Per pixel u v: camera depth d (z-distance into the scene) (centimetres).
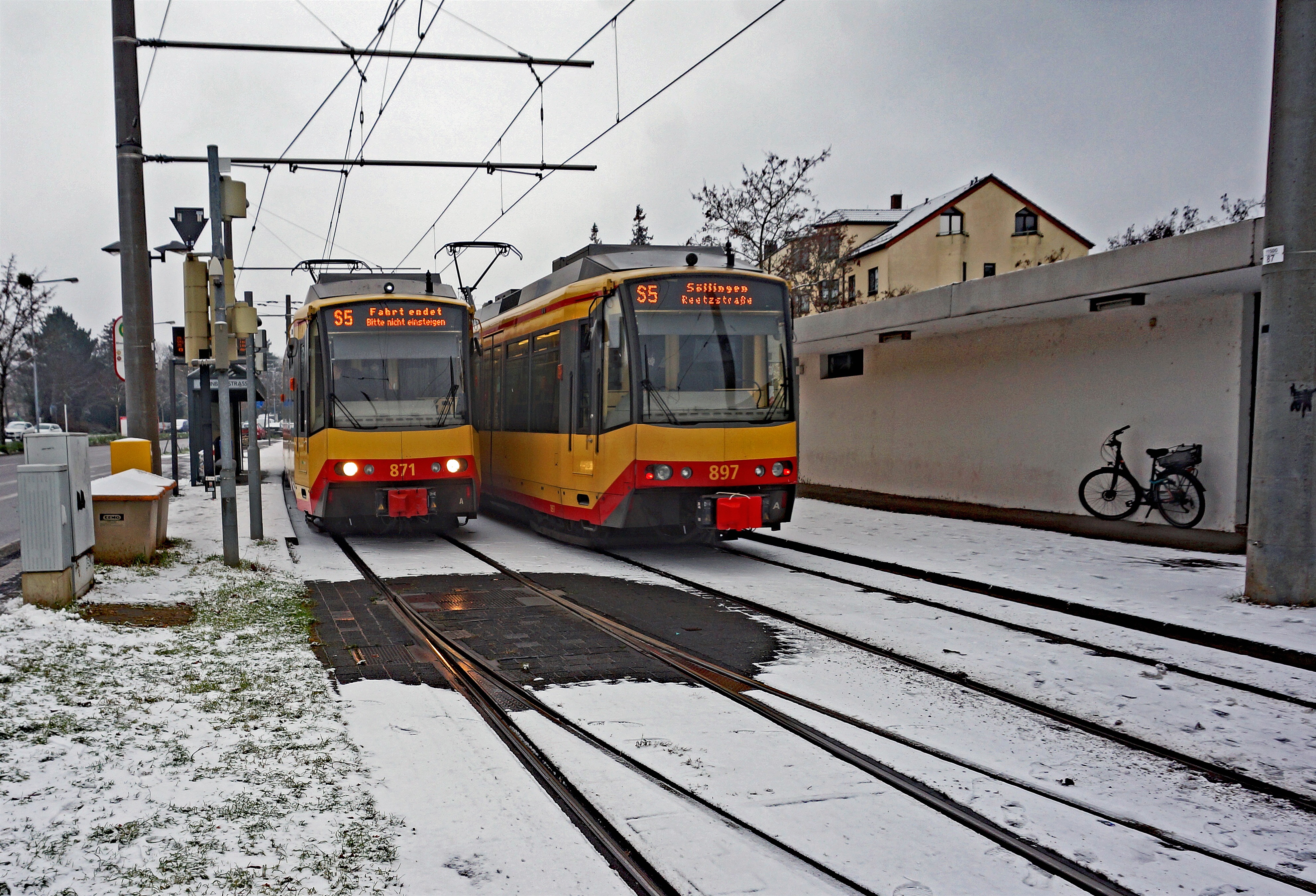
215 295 1047
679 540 1315
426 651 693
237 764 439
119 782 406
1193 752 501
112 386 8806
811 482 2225
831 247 3538
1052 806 430
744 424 1104
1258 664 668
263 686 570
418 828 387
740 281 1140
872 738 515
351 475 1246
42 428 5538
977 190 4828
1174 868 372
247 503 1927
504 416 1562
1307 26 798
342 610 848
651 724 535
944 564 1052
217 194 1059
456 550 1265
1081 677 636
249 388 1280
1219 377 1236
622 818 408
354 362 1276
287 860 348
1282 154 816
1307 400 813
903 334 1714
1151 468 1338
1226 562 1050
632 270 1134
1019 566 1034
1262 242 970
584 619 813
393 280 1395
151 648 646
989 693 601
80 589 805
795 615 827
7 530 1485
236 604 827
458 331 1324
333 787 422
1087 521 1388
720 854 375
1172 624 764
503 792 429
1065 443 1488
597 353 1140
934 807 425
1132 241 3894
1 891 311
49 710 491
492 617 822
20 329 4478
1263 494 836
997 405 1630
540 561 1156
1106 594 877
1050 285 1263
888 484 1938
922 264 4831
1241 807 433
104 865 333
